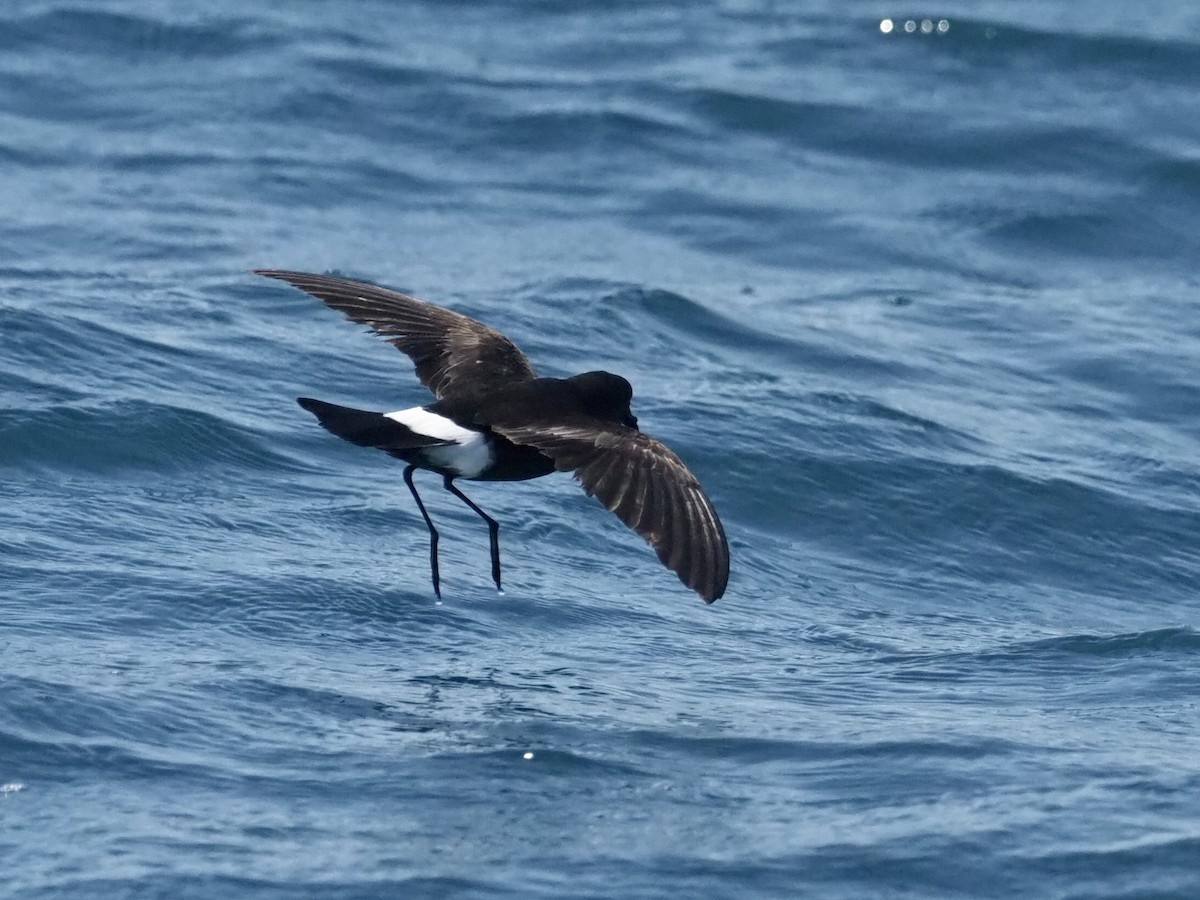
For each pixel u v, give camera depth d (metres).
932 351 20.02
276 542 13.12
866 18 32.22
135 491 13.80
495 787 9.39
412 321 9.13
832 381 18.56
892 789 9.59
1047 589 14.95
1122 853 8.83
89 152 24.75
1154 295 22.69
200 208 22.88
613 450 7.35
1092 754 10.22
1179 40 30.62
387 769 9.53
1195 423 18.70
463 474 8.27
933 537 15.55
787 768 9.88
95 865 8.27
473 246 22.50
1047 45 30.81
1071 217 24.95
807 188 25.56
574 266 21.98
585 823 9.05
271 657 11.02
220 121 26.23
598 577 13.55
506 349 8.92
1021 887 8.55
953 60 30.52
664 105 27.86
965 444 17.20
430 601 12.34
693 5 33.47
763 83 28.95
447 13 32.31
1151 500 16.50
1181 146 27.06
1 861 8.27
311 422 15.88
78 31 28.88
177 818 8.78
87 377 16.00
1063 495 16.30
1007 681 11.91
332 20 30.94
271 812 8.94
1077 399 19.06
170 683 10.33
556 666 11.53
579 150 26.25
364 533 13.55
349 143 25.84
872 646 12.74
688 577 6.89
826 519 15.62
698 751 10.08
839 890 8.47
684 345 19.30
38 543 12.41
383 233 22.69
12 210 22.17
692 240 23.58
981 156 26.83
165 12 29.83
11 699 9.72
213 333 17.91
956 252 23.83
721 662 12.00
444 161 25.58
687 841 8.88
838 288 22.20
